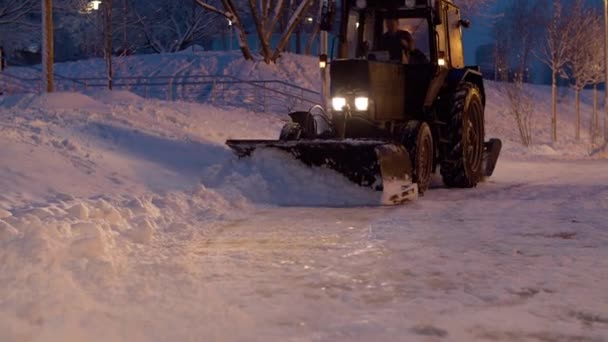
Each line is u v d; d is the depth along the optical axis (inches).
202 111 789.2
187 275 228.8
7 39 1508.4
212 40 2018.9
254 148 446.6
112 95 832.9
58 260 224.2
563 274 236.8
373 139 421.4
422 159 458.3
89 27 1652.3
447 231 320.5
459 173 504.7
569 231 319.0
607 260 257.8
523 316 190.1
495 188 515.2
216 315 186.4
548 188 511.5
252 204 413.4
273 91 1153.4
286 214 377.1
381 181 420.8
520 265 250.1
